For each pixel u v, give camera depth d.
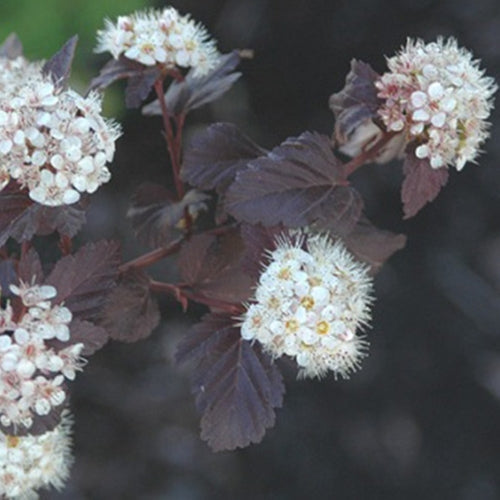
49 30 1.60
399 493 1.77
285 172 0.92
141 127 1.93
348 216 0.92
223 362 0.92
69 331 0.90
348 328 0.90
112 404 1.75
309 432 1.80
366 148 0.96
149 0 1.93
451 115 0.91
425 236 1.98
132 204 0.98
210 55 0.98
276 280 0.89
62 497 1.63
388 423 1.83
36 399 0.89
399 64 0.92
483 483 1.79
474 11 2.13
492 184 2.02
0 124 0.89
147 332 0.95
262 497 1.73
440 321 1.91
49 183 0.89
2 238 0.90
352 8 2.14
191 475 1.72
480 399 1.86
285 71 2.08
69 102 0.90
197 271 0.95
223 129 0.96
